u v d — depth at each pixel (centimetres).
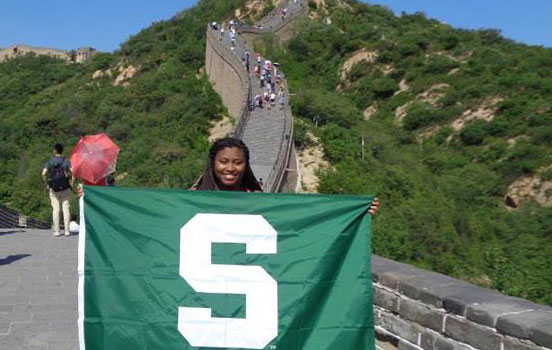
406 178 3666
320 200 397
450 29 7788
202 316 372
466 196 4038
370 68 7062
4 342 577
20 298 752
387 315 478
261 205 395
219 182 439
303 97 4869
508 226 3309
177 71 6312
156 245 386
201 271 381
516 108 5328
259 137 3672
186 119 4991
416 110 5956
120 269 382
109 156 1146
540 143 4716
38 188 3853
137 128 5041
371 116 6359
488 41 7450
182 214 393
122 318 373
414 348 439
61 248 1170
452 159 4856
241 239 389
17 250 1143
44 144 5200
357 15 8675
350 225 394
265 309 374
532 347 331
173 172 3788
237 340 370
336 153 3856
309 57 7450
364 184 3488
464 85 6178
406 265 514
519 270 1031
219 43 5678
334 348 372
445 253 2473
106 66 7875
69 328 627
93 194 397
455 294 406
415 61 6962
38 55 10844
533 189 4184
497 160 4675
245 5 8531
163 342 369
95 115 5675
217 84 5653
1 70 9712
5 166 4722
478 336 372
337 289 383
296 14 8050
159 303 375
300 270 382
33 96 8069
